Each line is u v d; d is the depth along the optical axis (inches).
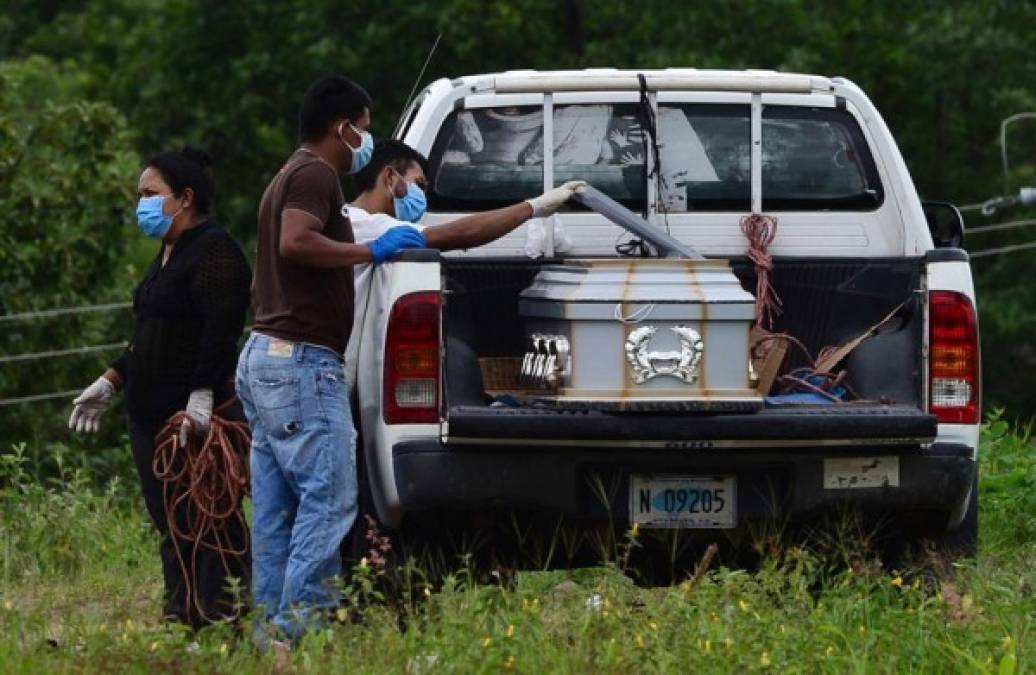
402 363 700.0
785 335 757.3
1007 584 724.7
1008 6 3144.7
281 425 708.7
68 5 4242.1
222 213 3122.5
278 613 695.1
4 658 619.5
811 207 833.5
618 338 686.5
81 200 2021.4
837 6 3169.3
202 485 733.9
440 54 3061.0
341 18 3127.5
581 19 3102.9
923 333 713.6
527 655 626.5
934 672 643.5
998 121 3137.3
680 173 832.9
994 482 1008.9
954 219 898.7
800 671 622.2
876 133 829.8
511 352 772.6
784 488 708.7
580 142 837.8
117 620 749.9
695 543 727.7
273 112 3169.3
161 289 743.7
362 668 631.8
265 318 715.4
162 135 3245.6
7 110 2159.2
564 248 825.5
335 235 714.2
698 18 2999.5
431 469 695.7
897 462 706.8
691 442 684.7
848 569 698.2
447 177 835.4
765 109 832.9
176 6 3250.5
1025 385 2974.9
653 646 629.9
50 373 2000.5
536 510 703.1
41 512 1006.4
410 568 695.1
